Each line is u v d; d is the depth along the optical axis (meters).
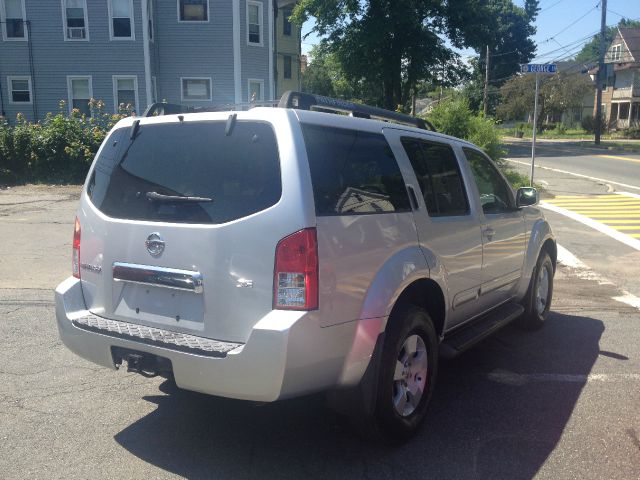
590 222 13.94
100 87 26.67
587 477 3.43
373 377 3.55
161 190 3.56
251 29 28.17
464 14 35.12
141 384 4.68
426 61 35.47
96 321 3.68
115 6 26.12
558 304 7.37
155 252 3.47
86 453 3.63
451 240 4.36
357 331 3.42
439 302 4.26
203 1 27.06
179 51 27.34
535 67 14.38
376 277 3.55
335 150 3.52
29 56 26.53
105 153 3.94
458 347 4.41
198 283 3.32
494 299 5.31
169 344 3.30
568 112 69.81
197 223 3.36
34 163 18.70
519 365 5.24
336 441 3.83
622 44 65.12
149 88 26.56
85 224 3.87
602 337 6.05
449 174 4.66
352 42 34.97
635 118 63.34
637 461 3.61
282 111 3.36
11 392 4.49
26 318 6.30
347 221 3.40
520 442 3.84
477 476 3.44
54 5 26.19
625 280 8.65
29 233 11.06
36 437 3.82
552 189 20.47
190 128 3.58
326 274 3.22
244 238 3.22
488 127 18.27
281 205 3.18
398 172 4.00
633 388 4.73
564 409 4.34
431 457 3.65
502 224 5.25
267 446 3.76
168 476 3.40
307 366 3.17
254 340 3.09
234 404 4.35
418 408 3.96
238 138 3.41
